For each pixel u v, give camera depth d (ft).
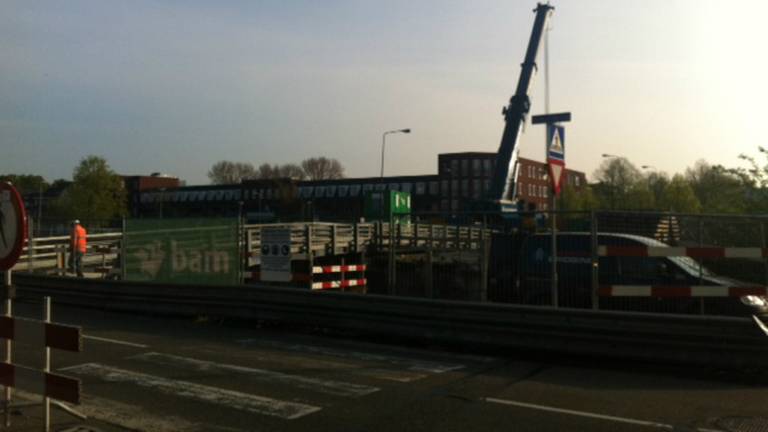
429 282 49.01
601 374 28.35
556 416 21.47
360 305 37.42
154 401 23.12
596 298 37.58
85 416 20.56
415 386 25.58
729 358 28.19
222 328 41.16
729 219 41.29
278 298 40.81
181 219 59.16
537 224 48.75
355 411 21.95
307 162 462.19
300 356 31.76
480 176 335.88
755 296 37.52
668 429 20.15
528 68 112.16
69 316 46.06
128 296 47.67
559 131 38.19
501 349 33.40
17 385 18.66
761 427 20.42
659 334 29.40
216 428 20.01
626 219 41.14
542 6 114.01
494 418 21.17
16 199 18.69
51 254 81.97
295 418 21.11
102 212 285.43
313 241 88.17
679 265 39.22
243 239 66.64
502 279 44.11
